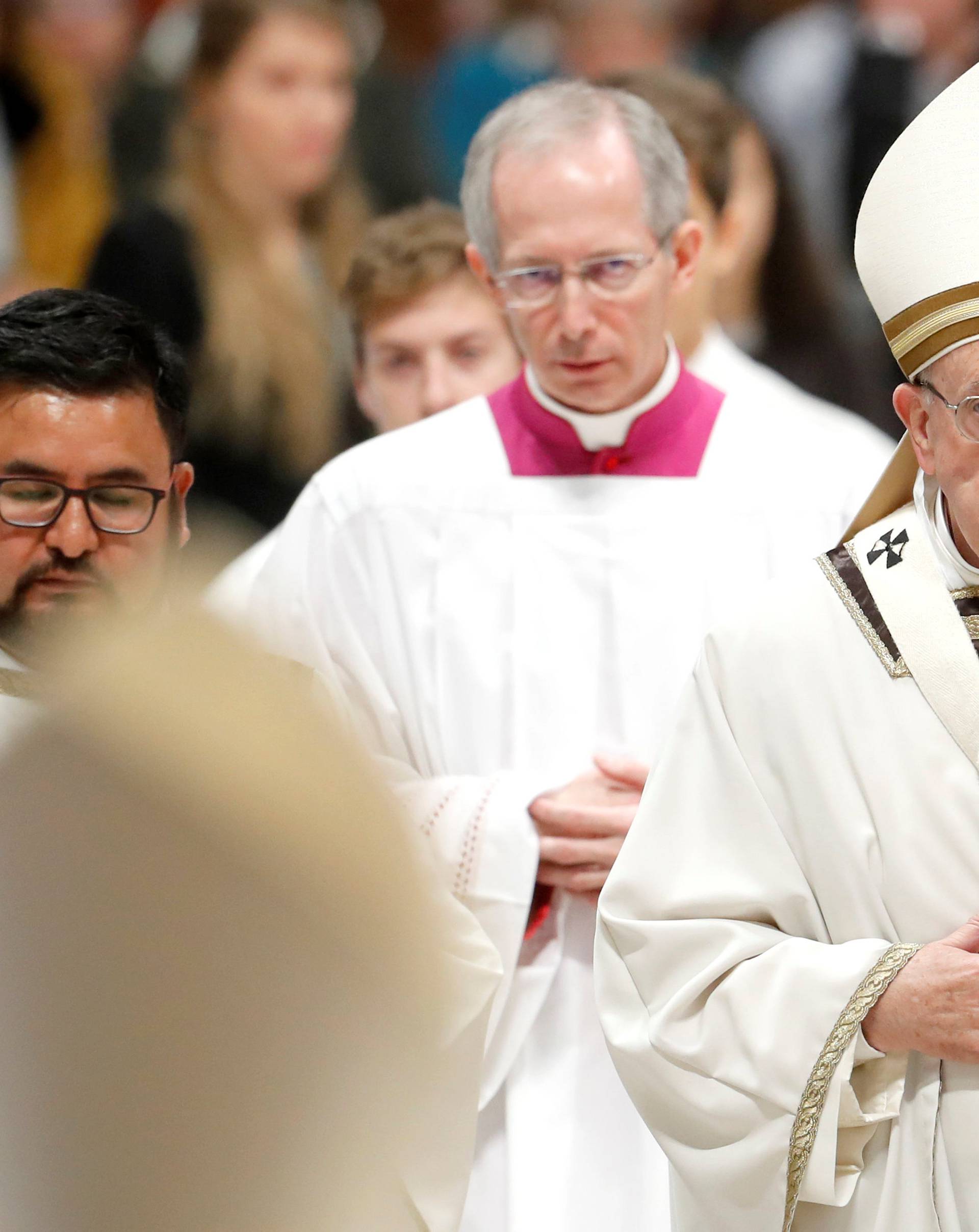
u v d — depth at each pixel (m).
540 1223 9.13
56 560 7.34
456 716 9.92
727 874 7.35
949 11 22.73
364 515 10.40
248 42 18.69
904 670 7.14
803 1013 6.84
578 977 9.49
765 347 18.58
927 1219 6.91
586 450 10.20
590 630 9.91
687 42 23.98
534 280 9.73
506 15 24.14
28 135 21.84
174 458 7.89
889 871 7.03
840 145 22.27
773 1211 6.99
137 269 18.52
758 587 8.97
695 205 13.32
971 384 6.66
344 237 19.45
